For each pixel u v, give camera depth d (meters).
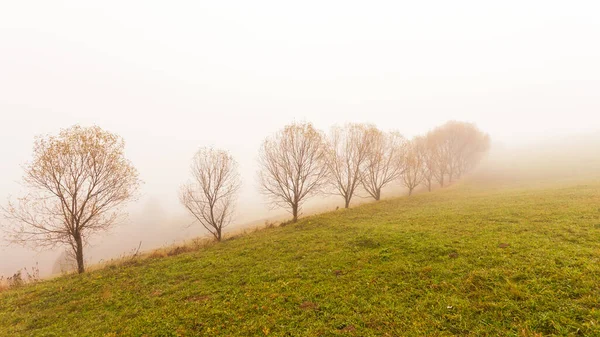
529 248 13.71
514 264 12.20
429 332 9.11
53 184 21.34
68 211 22.17
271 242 22.53
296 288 13.66
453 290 11.34
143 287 16.02
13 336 12.08
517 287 10.44
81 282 17.95
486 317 9.34
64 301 15.36
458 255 14.42
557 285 10.16
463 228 19.00
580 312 8.63
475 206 26.75
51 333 11.96
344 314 10.95
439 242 16.50
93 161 22.42
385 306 11.05
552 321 8.46
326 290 13.05
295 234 24.36
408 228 20.72
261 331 10.52
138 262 21.36
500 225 18.58
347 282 13.62
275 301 12.58
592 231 15.06
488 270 12.13
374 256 16.30
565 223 17.16
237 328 10.87
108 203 24.02
